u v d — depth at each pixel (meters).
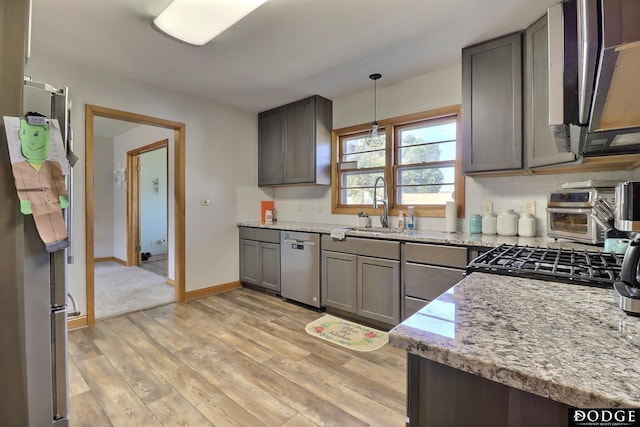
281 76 3.03
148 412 1.67
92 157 2.84
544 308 0.81
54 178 1.36
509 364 0.54
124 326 2.80
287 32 2.24
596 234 1.79
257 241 3.82
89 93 2.83
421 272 2.44
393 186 3.31
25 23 1.24
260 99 3.72
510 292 0.96
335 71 2.92
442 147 3.01
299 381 1.95
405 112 3.17
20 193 1.24
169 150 4.21
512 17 2.05
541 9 1.96
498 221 2.52
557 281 1.07
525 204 2.49
